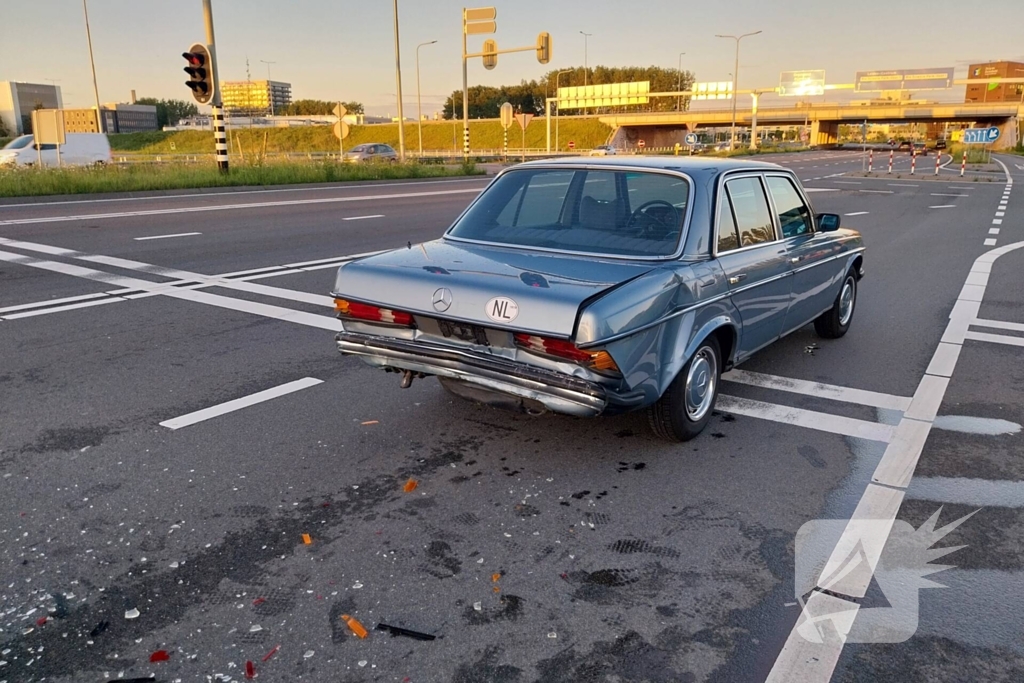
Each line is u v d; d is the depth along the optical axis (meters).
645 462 4.27
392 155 49.00
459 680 2.53
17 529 3.46
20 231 13.44
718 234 4.55
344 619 2.84
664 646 2.71
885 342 6.99
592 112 135.62
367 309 4.21
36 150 30.27
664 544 3.40
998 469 4.24
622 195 4.57
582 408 3.61
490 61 34.91
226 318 7.46
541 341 3.66
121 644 2.69
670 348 4.05
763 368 6.11
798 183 5.89
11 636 2.73
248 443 4.47
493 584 3.08
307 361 6.10
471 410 5.02
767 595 3.03
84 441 4.47
